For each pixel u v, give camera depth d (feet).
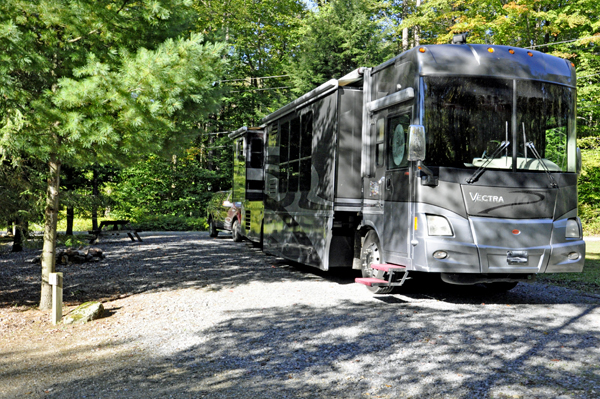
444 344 17.52
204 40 23.86
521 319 21.04
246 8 95.04
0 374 16.42
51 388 14.89
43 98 20.66
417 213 22.67
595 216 71.56
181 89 21.20
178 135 26.37
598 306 23.67
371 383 14.11
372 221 26.96
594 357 15.97
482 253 22.12
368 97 27.76
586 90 56.03
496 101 23.03
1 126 20.75
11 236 68.39
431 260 22.18
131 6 23.36
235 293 28.12
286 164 37.24
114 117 21.15
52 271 25.99
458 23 56.95
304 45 79.30
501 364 15.39
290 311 23.43
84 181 63.67
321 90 29.96
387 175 25.46
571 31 60.08
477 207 22.31
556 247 22.84
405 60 24.20
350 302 25.17
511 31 57.21
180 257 44.42
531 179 22.86
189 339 19.47
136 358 17.40
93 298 27.81
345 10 76.28
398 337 18.47
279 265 39.68
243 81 101.04
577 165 24.04
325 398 13.16
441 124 22.66
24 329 22.03
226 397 13.48
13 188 25.86
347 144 28.37
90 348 18.98
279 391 13.74
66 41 21.84
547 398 12.78
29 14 20.59
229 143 102.58
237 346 18.21
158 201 98.17
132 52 23.18
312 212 31.73
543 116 23.52
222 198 63.93
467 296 26.55
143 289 29.91
